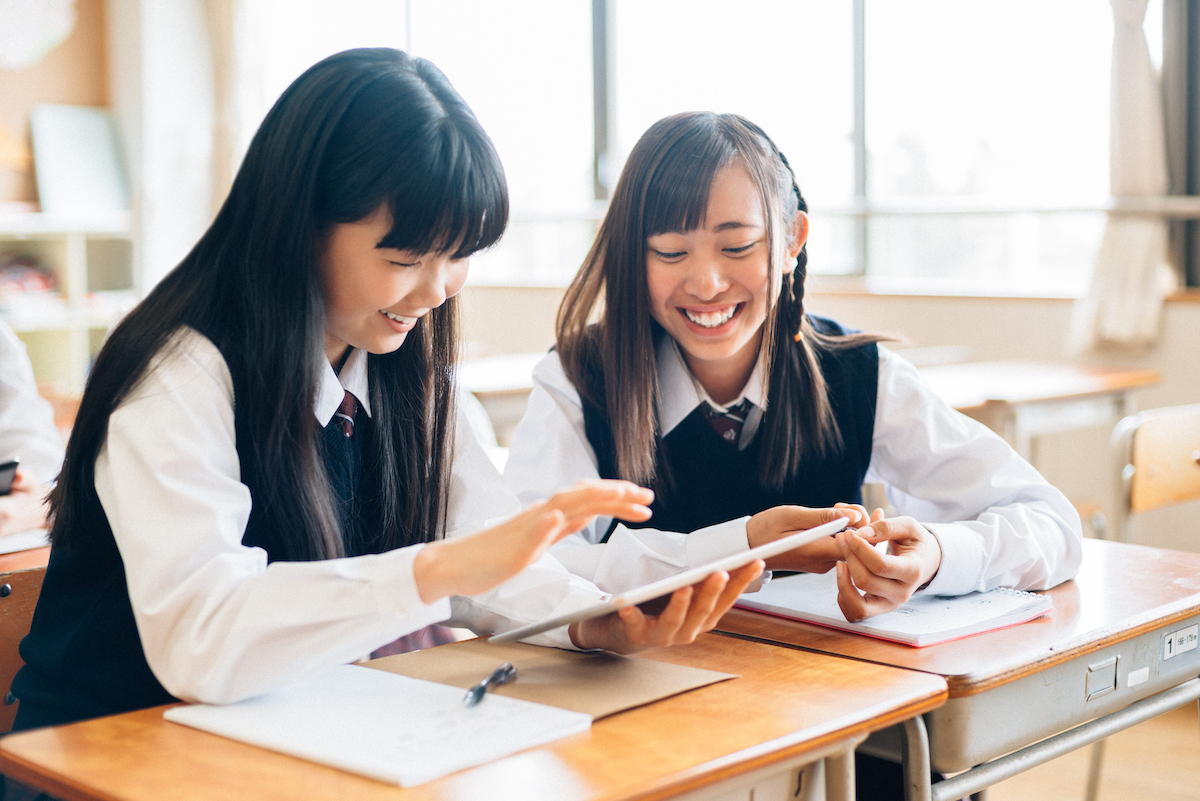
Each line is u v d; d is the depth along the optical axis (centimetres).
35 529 166
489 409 308
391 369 120
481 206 98
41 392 255
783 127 466
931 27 422
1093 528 320
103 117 580
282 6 595
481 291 560
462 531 126
